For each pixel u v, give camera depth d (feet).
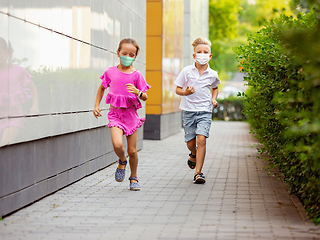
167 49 50.65
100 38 25.94
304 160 14.46
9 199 15.56
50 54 18.75
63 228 13.98
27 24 16.60
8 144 15.23
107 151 27.73
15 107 15.65
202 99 21.88
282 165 19.56
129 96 18.86
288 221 14.76
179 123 63.87
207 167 27.50
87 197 18.56
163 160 30.76
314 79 12.41
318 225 14.21
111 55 28.37
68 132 20.89
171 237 13.01
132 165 20.06
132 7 33.86
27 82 16.60
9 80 15.25
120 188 20.54
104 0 26.58
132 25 33.96
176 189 20.33
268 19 18.94
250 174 24.63
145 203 17.46
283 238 12.89
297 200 17.66
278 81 19.52
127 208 16.63
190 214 15.74
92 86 24.57
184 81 22.09
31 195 17.28
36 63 17.37
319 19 12.33
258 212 16.01
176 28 57.67
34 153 17.49
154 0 47.16
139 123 19.54
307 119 12.82
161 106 47.57
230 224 14.40
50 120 18.76
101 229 13.87
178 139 48.52
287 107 15.42
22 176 16.49
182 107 22.40
